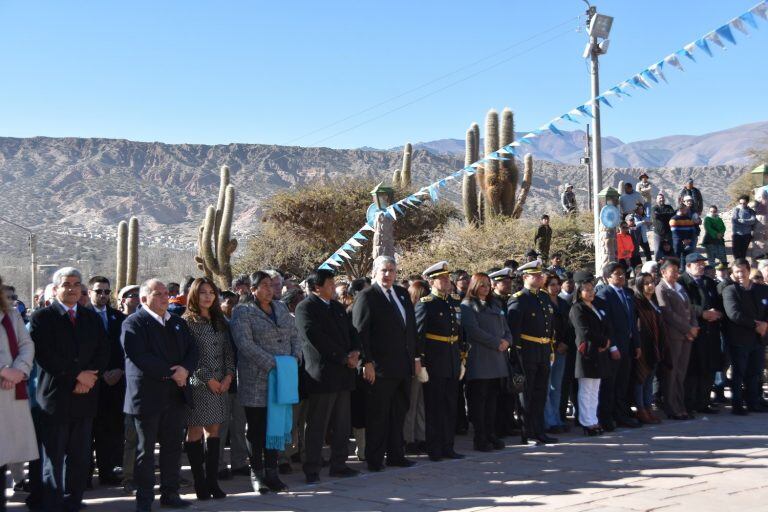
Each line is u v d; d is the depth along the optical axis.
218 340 8.09
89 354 7.60
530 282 10.38
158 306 7.70
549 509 7.04
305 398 8.87
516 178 25.36
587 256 24.75
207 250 28.38
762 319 12.03
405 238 31.84
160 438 7.75
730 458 8.95
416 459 9.66
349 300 10.95
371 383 8.92
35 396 8.09
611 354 10.76
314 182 35.03
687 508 6.90
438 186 12.61
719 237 20.03
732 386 12.07
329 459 9.80
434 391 9.40
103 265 77.44
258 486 8.10
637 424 11.23
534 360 10.17
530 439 10.24
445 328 9.44
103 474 8.88
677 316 11.77
